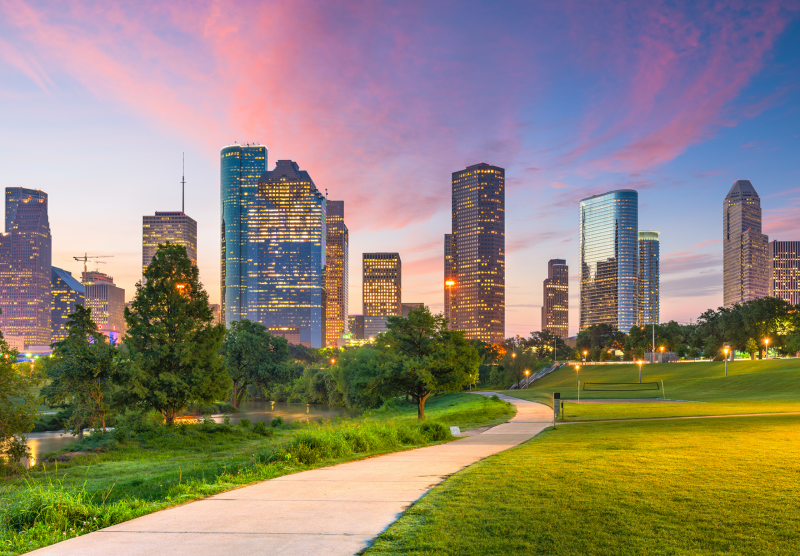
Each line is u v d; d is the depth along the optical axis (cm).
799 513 834
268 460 1612
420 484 1159
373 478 1262
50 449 4675
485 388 14712
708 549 673
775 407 3888
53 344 5550
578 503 907
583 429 2755
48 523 851
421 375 4525
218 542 734
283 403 11381
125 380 4544
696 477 1129
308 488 1140
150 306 4691
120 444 3669
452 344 4941
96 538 768
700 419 2984
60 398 5006
